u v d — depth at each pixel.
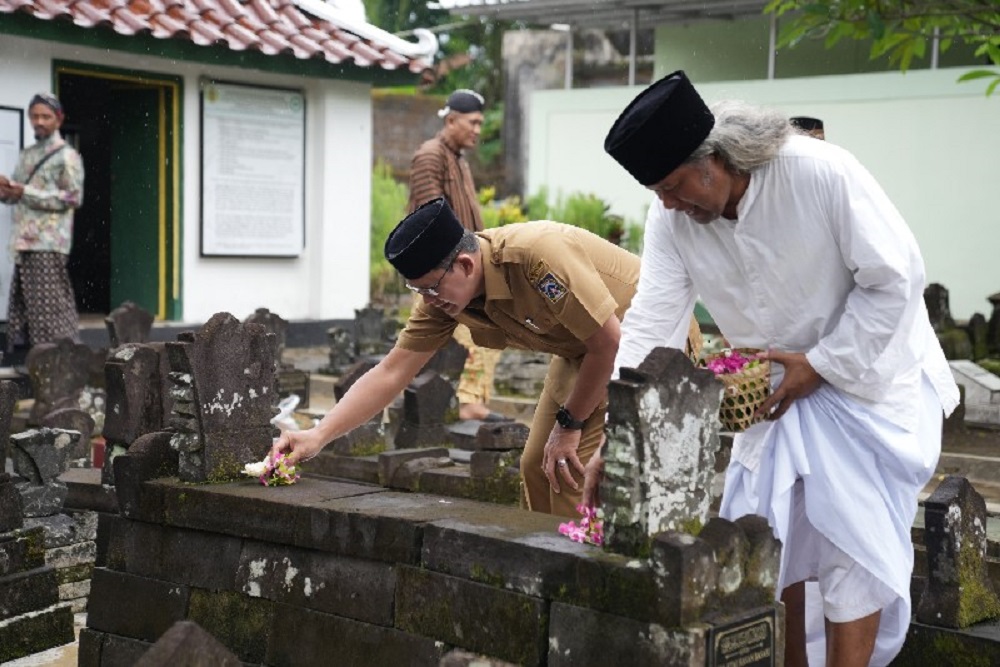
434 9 28.45
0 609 4.73
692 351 4.79
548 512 5.07
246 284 14.10
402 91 25.66
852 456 3.78
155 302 13.66
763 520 3.63
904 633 3.91
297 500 4.21
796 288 3.73
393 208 19.70
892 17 8.95
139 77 12.95
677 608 3.34
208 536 4.40
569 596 3.55
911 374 3.79
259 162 13.99
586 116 18.33
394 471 6.46
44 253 10.97
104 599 4.65
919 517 6.32
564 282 4.25
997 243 15.01
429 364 9.49
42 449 5.83
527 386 11.65
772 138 3.60
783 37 9.30
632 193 18.02
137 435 5.86
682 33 19.11
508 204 18.55
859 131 15.91
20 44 11.91
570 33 19.20
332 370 12.23
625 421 3.48
